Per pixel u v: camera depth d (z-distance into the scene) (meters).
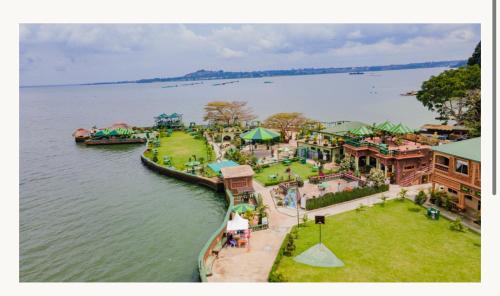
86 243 43.69
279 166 69.69
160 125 134.50
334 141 69.94
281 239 38.53
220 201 56.94
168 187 65.06
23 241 44.69
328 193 47.72
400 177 54.47
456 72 85.75
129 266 37.88
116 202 57.62
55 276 36.59
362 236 37.62
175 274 35.81
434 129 86.44
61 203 57.81
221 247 37.25
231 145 93.50
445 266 31.33
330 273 30.94
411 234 37.62
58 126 158.38
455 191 46.00
